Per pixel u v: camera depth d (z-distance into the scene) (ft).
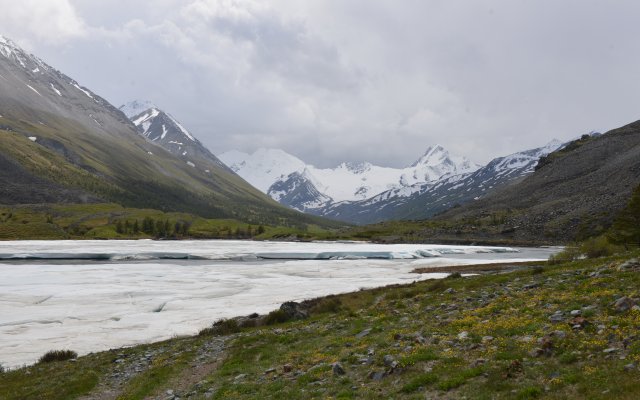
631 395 40.91
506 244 595.88
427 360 65.36
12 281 253.44
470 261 368.27
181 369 89.76
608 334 59.52
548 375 51.60
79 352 126.41
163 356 104.73
